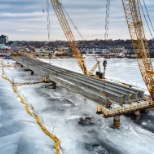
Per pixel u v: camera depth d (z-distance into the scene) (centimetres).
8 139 2181
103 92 2938
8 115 2828
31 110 3112
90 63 12281
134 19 3253
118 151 2069
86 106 3338
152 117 2891
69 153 1989
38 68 5778
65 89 4469
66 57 16488
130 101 2727
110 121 2759
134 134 2423
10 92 4109
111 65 10725
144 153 2039
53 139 2173
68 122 2708
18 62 9044
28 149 1986
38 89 4469
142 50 3394
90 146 2142
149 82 3459
